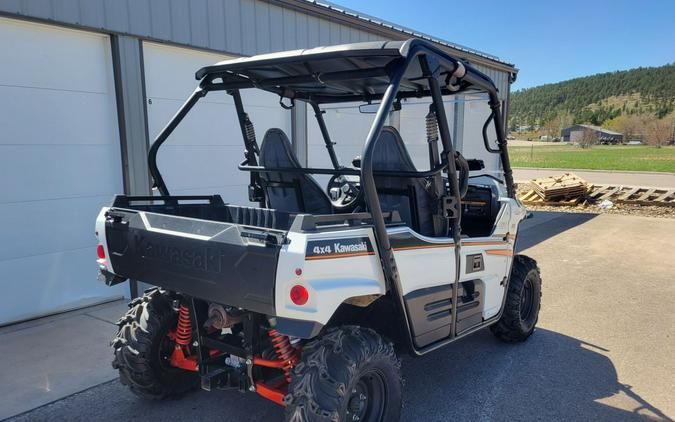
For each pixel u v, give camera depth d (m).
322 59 2.57
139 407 3.10
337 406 2.15
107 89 5.06
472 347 4.07
